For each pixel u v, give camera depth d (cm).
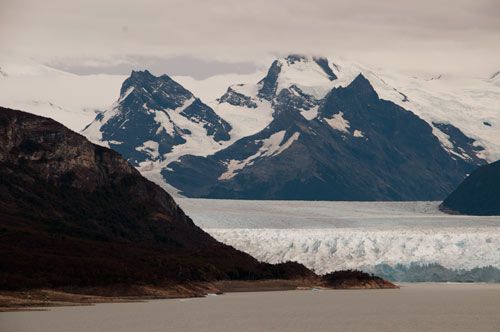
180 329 18438
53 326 18500
